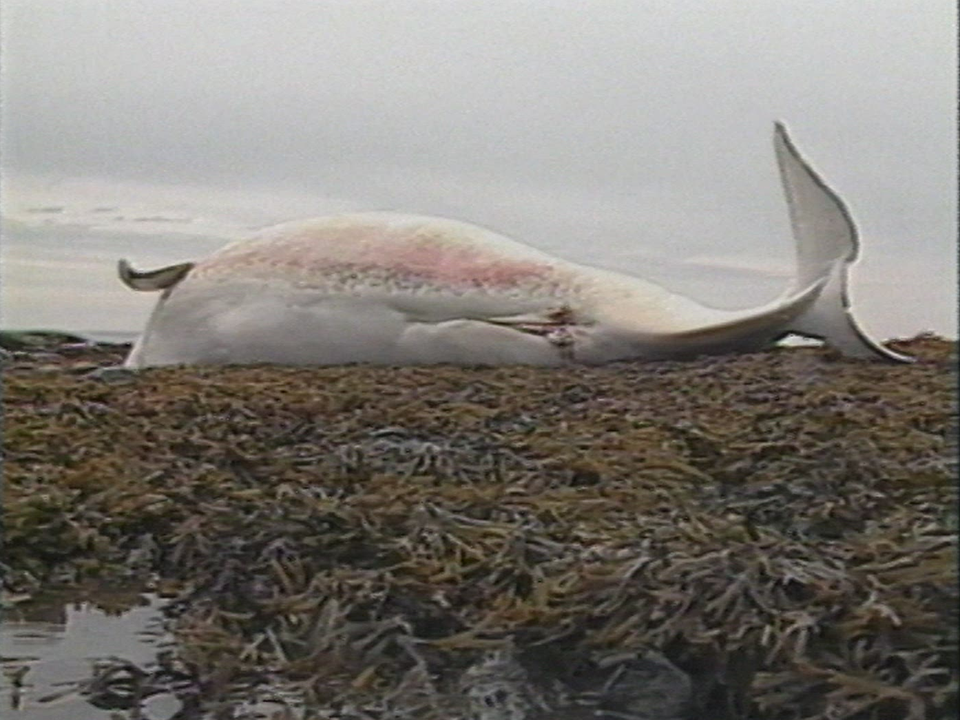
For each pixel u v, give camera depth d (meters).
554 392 3.98
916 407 3.48
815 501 2.70
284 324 4.87
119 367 4.61
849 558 2.16
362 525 2.56
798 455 3.01
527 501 2.70
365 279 4.96
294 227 5.10
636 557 2.21
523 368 4.60
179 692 2.10
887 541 2.23
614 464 3.02
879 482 2.79
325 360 4.86
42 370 4.31
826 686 1.83
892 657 1.84
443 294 4.94
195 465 3.06
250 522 2.61
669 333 4.86
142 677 2.14
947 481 2.76
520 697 2.00
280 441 3.35
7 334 4.72
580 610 2.10
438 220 5.18
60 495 2.75
